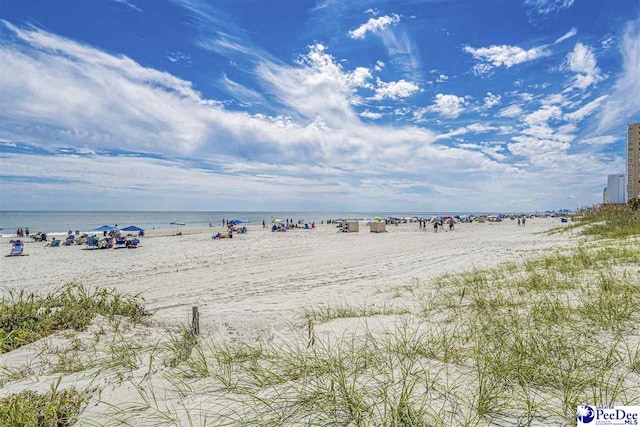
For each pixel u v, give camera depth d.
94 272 13.10
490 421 1.87
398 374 2.52
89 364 3.20
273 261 14.65
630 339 2.87
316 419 1.97
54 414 2.16
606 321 3.29
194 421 2.02
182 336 3.90
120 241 24.41
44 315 4.68
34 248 23.72
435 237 26.27
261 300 7.23
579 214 27.33
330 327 4.19
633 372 2.32
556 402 2.05
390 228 43.91
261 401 2.19
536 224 49.34
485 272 8.04
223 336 4.20
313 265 12.91
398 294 6.57
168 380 2.66
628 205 22.27
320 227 50.25
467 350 2.94
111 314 5.12
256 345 3.53
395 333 3.64
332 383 2.32
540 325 3.37
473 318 3.94
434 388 2.25
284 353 3.18
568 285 5.27
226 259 15.84
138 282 10.73
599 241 12.34
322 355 3.01
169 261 15.76
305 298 7.12
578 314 3.63
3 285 10.93
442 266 10.52
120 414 2.17
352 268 11.59
